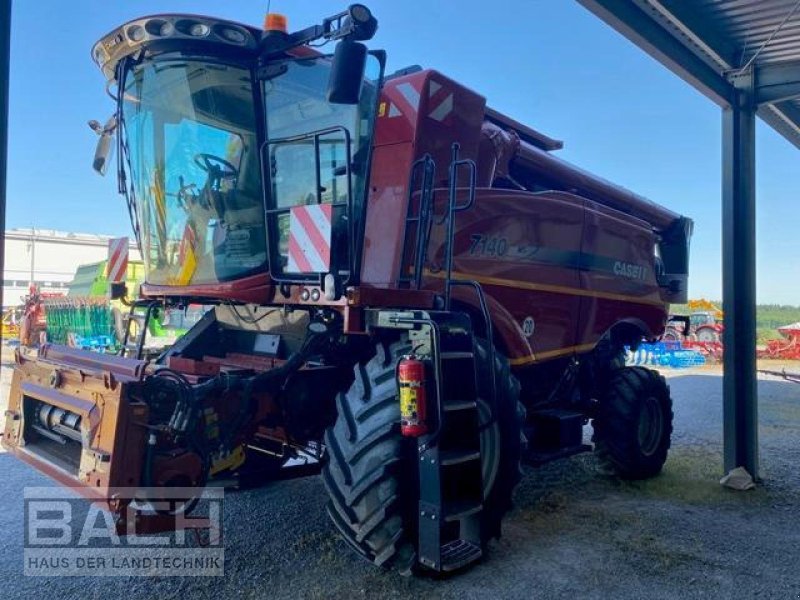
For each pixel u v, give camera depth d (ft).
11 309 66.80
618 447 17.63
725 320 18.12
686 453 21.67
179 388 10.27
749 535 13.66
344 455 10.56
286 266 12.01
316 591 10.68
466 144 14.42
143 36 11.66
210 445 10.77
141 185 13.09
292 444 12.62
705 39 16.49
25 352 13.33
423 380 10.00
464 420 10.84
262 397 11.70
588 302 18.03
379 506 10.12
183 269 12.69
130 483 9.79
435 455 10.24
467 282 12.11
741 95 18.34
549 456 15.72
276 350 13.41
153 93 12.40
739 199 18.29
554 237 16.65
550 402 18.10
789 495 16.70
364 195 11.46
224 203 12.28
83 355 11.95
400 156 13.28
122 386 9.76
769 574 11.67
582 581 11.28
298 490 16.03
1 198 7.80
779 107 21.72
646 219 23.02
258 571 11.42
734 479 17.34
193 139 12.35
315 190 12.03
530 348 15.43
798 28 16.51
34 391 12.11
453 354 10.73
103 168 14.23
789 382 41.75
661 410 18.93
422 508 10.41
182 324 21.17
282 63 11.80
